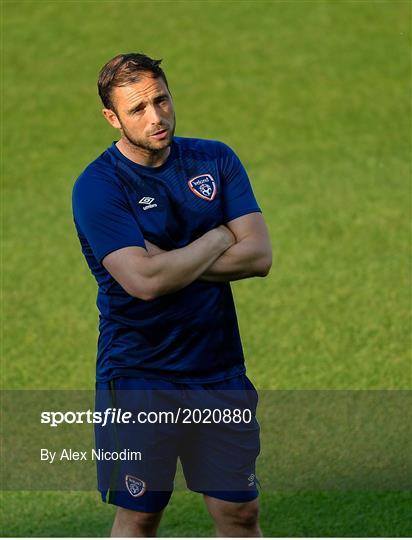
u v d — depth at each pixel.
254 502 17.84
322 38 52.38
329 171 41.69
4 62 51.81
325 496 22.44
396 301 31.92
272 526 21.31
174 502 22.55
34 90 49.50
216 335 17.47
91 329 31.06
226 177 17.98
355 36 52.38
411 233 36.47
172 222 17.44
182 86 49.19
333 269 34.16
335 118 46.06
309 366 28.38
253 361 28.70
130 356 17.38
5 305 32.59
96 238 17.19
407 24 53.16
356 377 27.73
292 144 44.19
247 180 18.22
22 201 40.47
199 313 17.30
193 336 17.31
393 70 49.59
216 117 46.66
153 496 17.55
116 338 17.47
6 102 48.56
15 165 43.47
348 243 35.88
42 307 32.44
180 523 21.66
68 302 32.75
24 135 45.88
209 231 17.59
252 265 17.75
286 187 40.50
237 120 46.34
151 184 17.38
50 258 35.72
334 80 49.03
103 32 53.84
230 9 55.16
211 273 17.47
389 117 45.94
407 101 47.12
